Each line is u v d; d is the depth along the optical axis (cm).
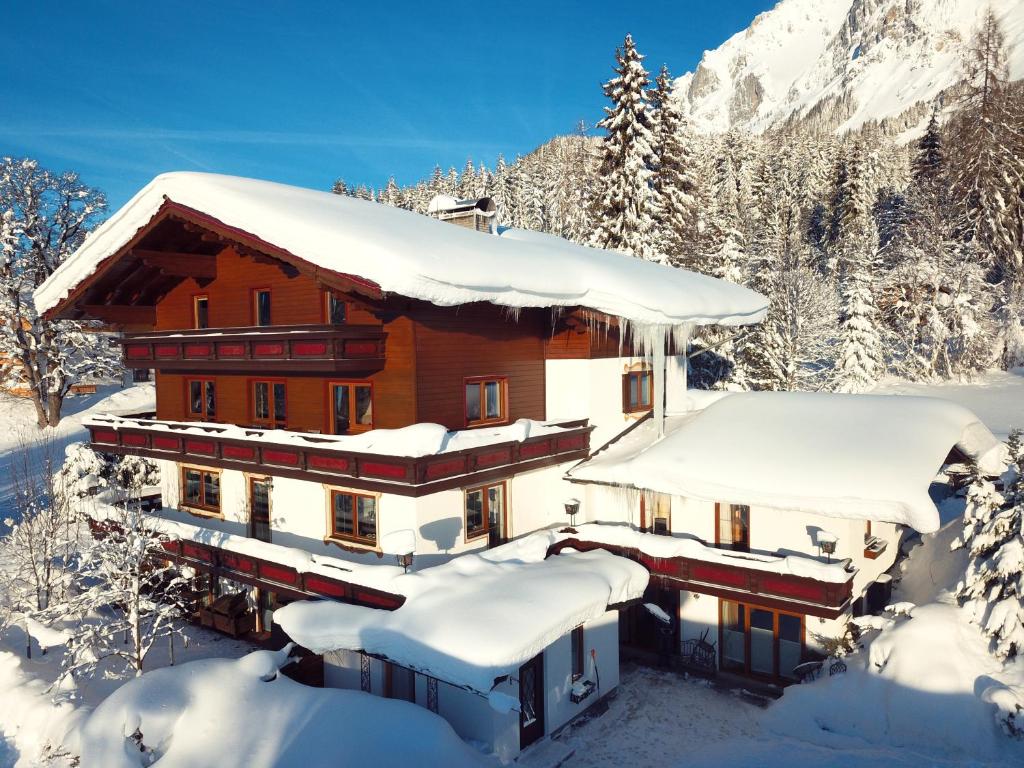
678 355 2106
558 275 1594
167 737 1031
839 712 1238
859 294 3862
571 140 7688
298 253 1312
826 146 8850
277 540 1600
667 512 1622
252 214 1383
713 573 1426
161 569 1672
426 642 1058
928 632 1227
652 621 1645
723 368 3338
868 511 1272
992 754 1050
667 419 1928
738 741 1248
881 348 4188
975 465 1688
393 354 1423
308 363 1368
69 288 1827
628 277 1753
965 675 1159
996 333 4200
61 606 1448
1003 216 4334
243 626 1666
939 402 1675
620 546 1548
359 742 977
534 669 1299
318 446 1390
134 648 1586
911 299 4194
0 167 3572
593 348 1728
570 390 1745
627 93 3284
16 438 3422
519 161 8375
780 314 4012
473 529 1474
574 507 1596
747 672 1496
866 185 6438
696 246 3797
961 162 4591
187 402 1897
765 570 1355
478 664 999
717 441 1603
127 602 1427
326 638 1173
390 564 1359
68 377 3834
